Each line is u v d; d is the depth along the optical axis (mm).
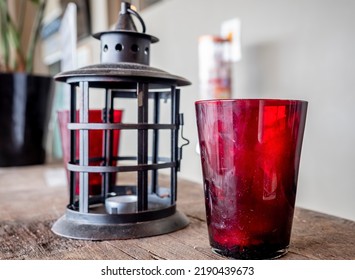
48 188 935
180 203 749
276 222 434
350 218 828
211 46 1054
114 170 520
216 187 442
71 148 578
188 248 479
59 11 2275
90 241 511
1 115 1294
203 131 448
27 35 2287
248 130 418
